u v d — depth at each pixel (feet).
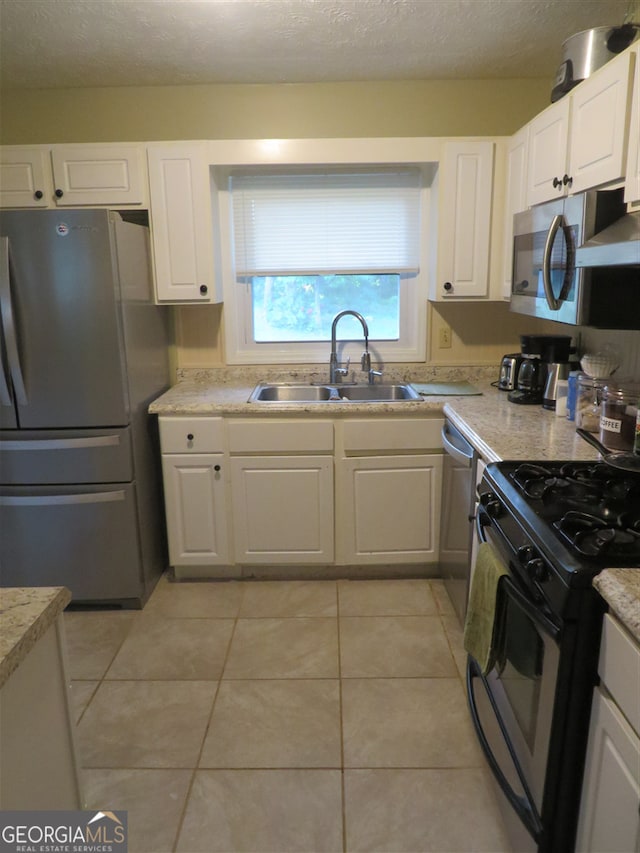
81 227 7.31
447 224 8.82
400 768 5.65
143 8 6.75
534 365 8.05
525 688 4.10
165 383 9.72
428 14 7.00
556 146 6.67
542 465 5.32
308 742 5.98
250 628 7.94
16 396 7.75
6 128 9.42
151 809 5.24
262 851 4.85
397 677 6.91
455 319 10.02
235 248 9.80
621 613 3.01
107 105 9.30
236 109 9.29
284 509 8.80
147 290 8.77
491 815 5.16
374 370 10.19
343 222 9.70
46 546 8.22
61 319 7.55
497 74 8.96
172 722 6.27
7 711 2.97
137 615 8.32
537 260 6.94
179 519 8.84
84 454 7.94
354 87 9.21
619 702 3.13
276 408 8.34
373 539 8.92
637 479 4.80
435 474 8.68
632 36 6.13
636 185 5.03
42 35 7.41
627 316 5.69
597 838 3.37
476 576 5.00
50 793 3.45
